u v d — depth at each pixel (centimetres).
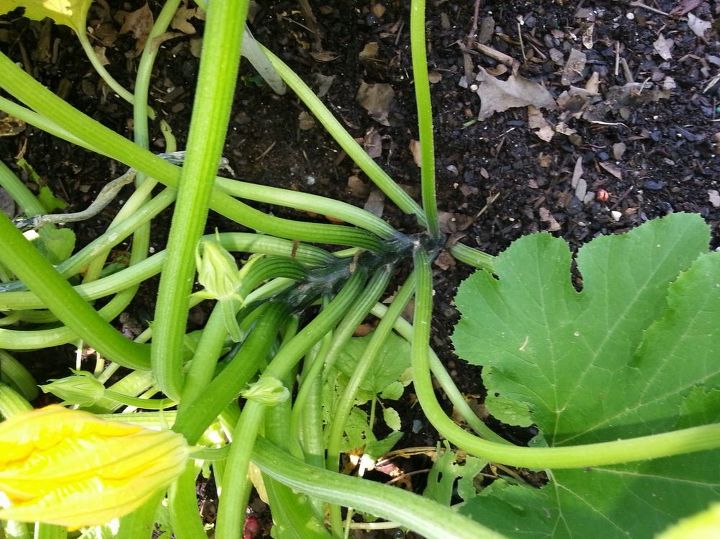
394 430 61
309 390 51
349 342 58
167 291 35
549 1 61
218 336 41
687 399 39
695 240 43
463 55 61
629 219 59
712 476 38
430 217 55
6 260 34
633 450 34
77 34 58
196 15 60
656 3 60
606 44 60
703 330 40
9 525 51
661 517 38
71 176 63
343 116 61
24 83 34
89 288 51
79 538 54
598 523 40
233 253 63
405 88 61
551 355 44
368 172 55
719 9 60
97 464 27
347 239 52
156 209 55
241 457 39
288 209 62
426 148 49
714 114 59
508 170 60
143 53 58
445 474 55
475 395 61
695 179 59
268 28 61
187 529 40
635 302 43
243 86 61
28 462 26
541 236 45
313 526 47
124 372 64
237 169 61
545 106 60
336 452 53
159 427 52
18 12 63
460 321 45
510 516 41
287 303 53
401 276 61
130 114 63
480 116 60
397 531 61
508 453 37
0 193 64
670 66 60
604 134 60
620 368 42
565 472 42
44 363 63
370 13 61
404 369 58
